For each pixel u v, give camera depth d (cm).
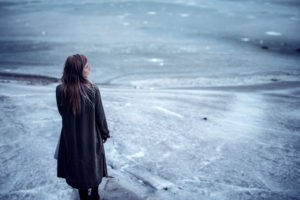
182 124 474
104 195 241
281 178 283
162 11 7781
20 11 7450
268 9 8619
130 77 1906
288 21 5831
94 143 204
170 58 2628
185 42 3534
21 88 817
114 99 670
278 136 435
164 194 248
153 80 1806
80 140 197
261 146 382
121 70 2123
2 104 516
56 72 1877
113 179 269
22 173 269
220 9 8494
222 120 532
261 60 2516
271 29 4700
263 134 443
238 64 2355
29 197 233
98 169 213
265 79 1702
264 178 282
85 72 195
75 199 234
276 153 355
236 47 3216
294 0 12475
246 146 379
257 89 1253
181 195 247
